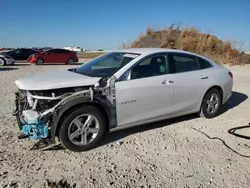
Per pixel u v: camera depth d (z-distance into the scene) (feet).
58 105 12.72
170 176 11.30
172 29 66.13
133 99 14.71
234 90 29.89
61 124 12.84
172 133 16.22
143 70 15.31
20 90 14.01
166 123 18.03
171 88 16.21
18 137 14.80
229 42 61.93
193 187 10.53
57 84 12.98
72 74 15.19
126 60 15.44
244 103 23.98
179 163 12.44
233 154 13.42
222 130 16.85
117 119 14.46
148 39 64.59
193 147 14.21
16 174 11.21
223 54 60.49
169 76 16.25
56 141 13.61
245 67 53.88
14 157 12.69
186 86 17.01
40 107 12.93
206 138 15.49
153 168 11.96
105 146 14.23
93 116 13.58
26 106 13.29
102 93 13.69
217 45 62.08
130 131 16.46
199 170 11.82
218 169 11.93
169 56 16.67
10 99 24.21
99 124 13.87
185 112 17.62
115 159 12.78
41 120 12.46
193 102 17.79
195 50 60.54
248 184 10.77
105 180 10.94
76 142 13.34
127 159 12.79
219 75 19.19
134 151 13.66
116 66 15.29
